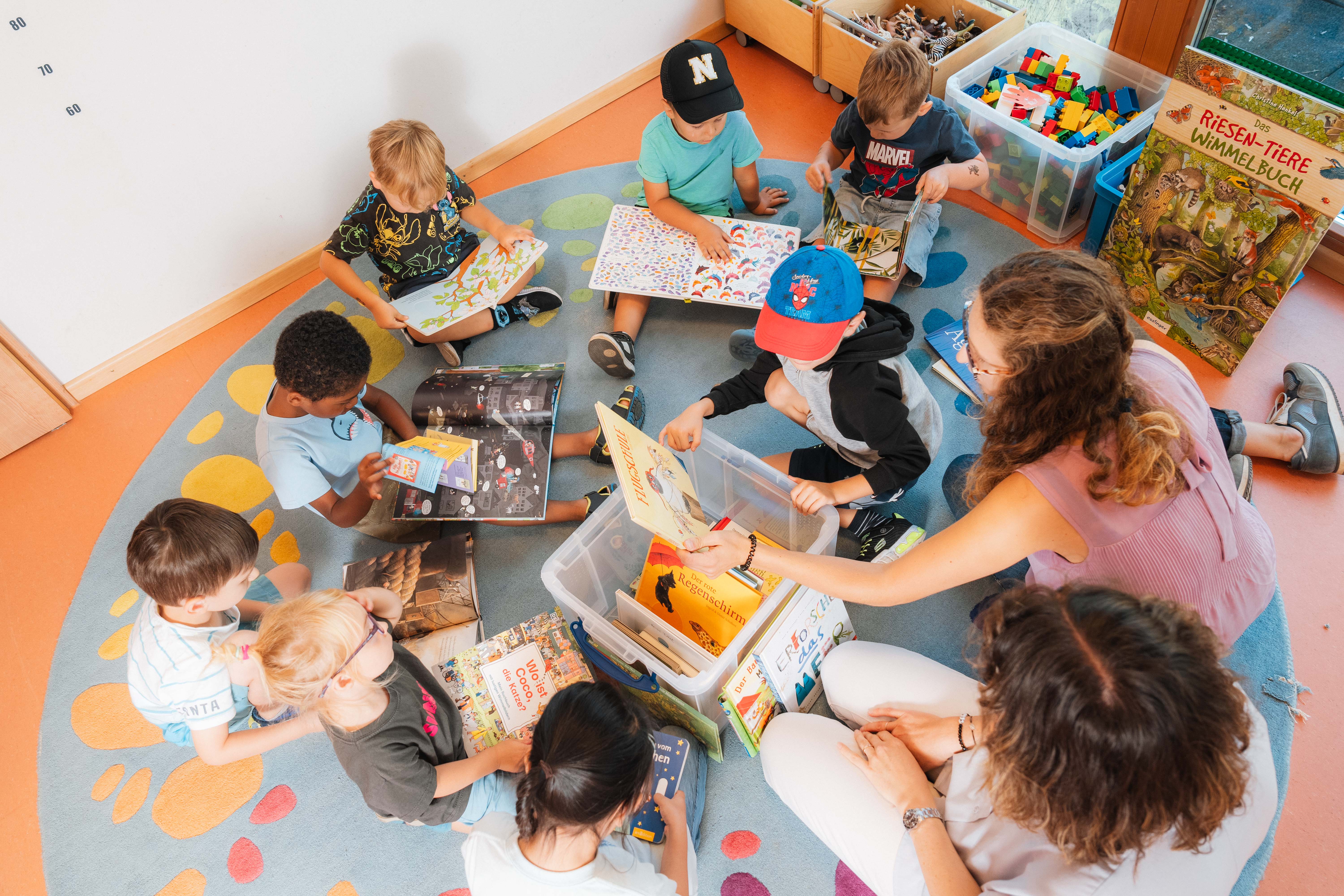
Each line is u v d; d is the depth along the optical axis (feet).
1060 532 3.60
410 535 6.46
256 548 4.67
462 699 5.16
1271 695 5.07
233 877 5.13
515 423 6.37
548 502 6.56
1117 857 2.87
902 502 6.26
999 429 3.75
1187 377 4.01
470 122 9.04
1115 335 3.37
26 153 6.66
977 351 3.75
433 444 6.15
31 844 5.39
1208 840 2.80
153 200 7.45
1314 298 6.93
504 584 6.23
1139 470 3.32
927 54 8.25
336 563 6.49
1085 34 8.63
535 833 3.50
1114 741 2.52
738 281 7.14
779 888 4.75
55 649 6.23
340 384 5.33
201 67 7.09
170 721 4.91
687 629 5.10
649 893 3.80
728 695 4.55
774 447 6.75
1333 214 5.32
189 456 7.32
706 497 6.27
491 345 7.82
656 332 7.70
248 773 5.52
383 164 6.36
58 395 7.68
